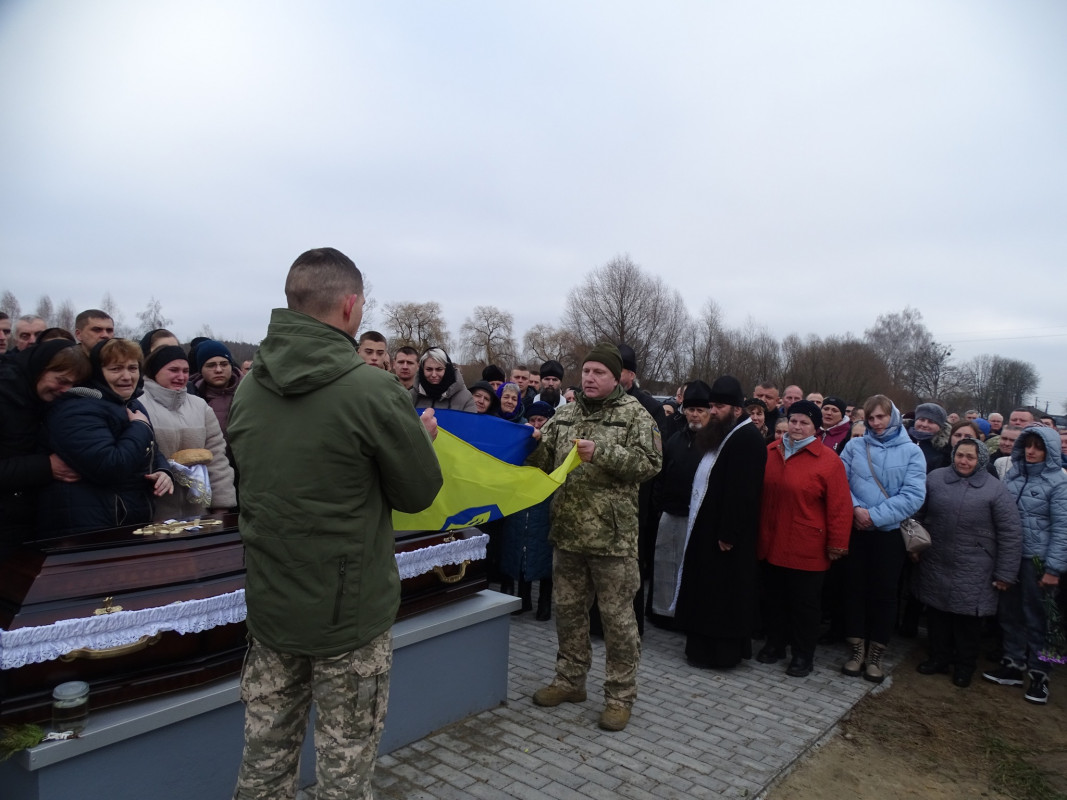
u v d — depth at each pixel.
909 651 5.63
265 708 1.99
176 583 2.52
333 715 1.95
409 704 3.37
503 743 3.48
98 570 2.42
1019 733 4.14
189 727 2.47
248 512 1.95
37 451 3.00
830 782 3.39
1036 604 4.69
